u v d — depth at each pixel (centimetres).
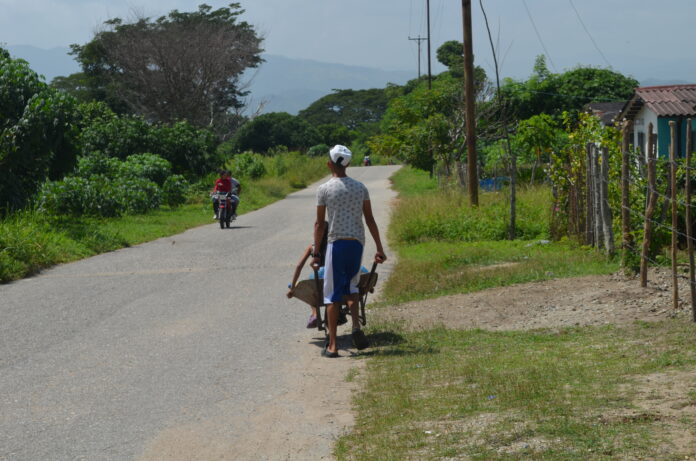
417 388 791
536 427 612
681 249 1503
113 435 695
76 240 2277
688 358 797
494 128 5156
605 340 946
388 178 7156
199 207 3916
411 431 646
